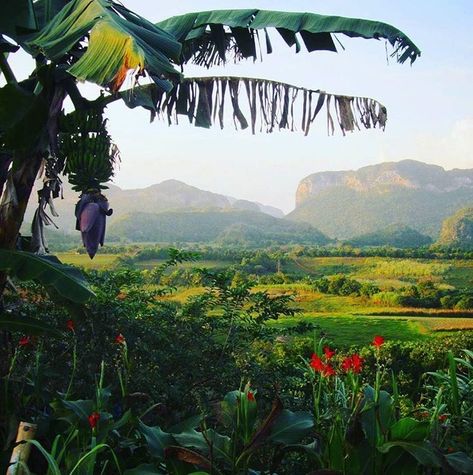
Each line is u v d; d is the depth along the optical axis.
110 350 4.64
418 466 3.02
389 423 3.11
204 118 4.53
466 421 3.62
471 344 11.34
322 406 4.04
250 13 4.27
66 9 3.32
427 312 34.97
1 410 3.56
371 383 4.34
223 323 5.34
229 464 2.94
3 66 3.55
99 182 3.40
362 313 35.38
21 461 2.62
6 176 3.74
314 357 3.57
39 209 3.67
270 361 5.15
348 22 4.13
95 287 5.18
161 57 2.78
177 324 5.19
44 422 3.37
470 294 36.31
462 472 2.80
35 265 3.28
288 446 3.11
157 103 4.53
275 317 5.40
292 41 4.37
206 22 4.29
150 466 2.87
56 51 2.82
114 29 2.70
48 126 3.41
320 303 37.72
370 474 2.90
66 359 4.65
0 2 3.27
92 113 3.42
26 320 3.56
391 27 4.14
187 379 4.79
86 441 3.13
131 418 3.46
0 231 3.53
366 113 4.58
